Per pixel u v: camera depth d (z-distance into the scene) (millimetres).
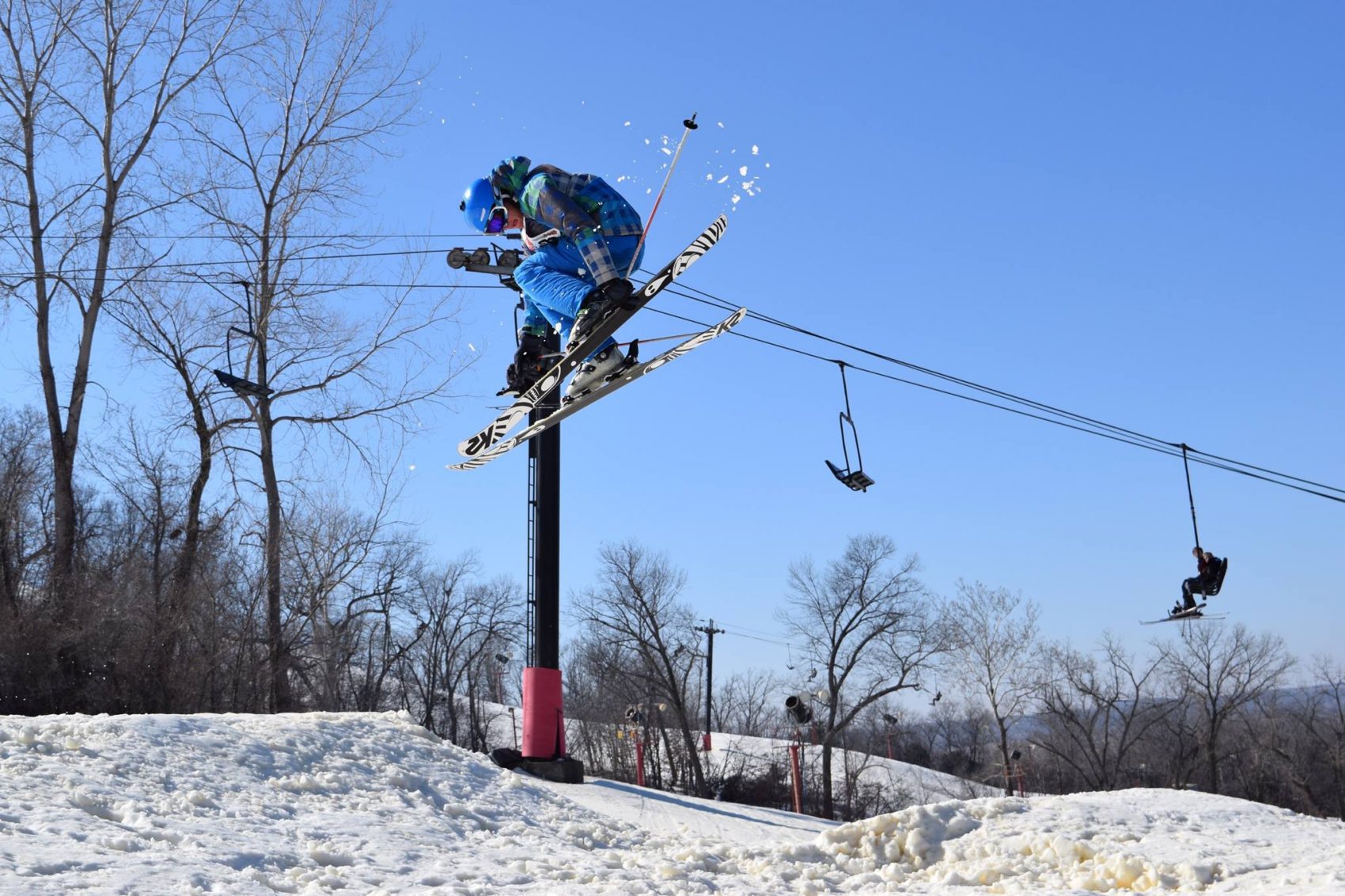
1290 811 11297
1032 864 8961
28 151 27500
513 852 9688
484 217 7691
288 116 28969
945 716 72250
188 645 27219
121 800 8953
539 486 18828
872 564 47375
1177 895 7777
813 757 45750
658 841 11445
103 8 27578
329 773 11523
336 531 28703
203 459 28125
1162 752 59281
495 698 60000
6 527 27469
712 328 7188
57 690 24781
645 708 43281
